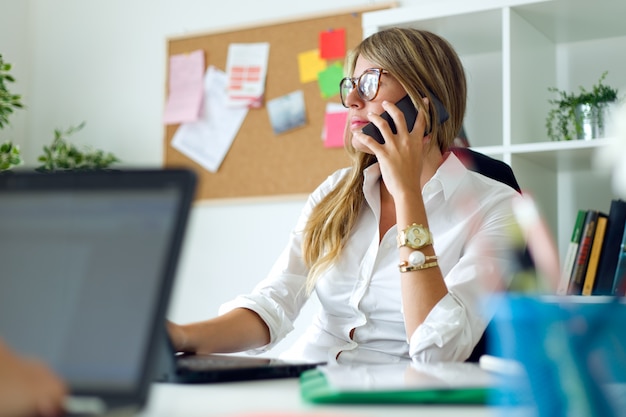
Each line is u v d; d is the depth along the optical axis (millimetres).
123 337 674
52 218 732
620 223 2213
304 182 3193
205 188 3383
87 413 663
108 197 718
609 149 565
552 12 2496
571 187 2705
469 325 1459
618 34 2682
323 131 3170
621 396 577
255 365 1104
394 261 1748
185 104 3438
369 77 1780
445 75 1812
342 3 3182
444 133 1831
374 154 1754
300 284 1849
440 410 738
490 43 2799
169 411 749
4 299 727
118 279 692
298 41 3238
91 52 3697
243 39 3354
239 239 3312
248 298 1626
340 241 1792
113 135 3621
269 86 3285
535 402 594
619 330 582
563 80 2775
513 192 1786
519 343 606
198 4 3482
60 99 3738
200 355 1328
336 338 1791
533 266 739
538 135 2627
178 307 3395
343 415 660
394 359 1702
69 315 698
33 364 685
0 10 3668
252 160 3297
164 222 690
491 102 2885
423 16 2574
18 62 3750
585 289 2223
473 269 1568
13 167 2896
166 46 3510
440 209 1777
